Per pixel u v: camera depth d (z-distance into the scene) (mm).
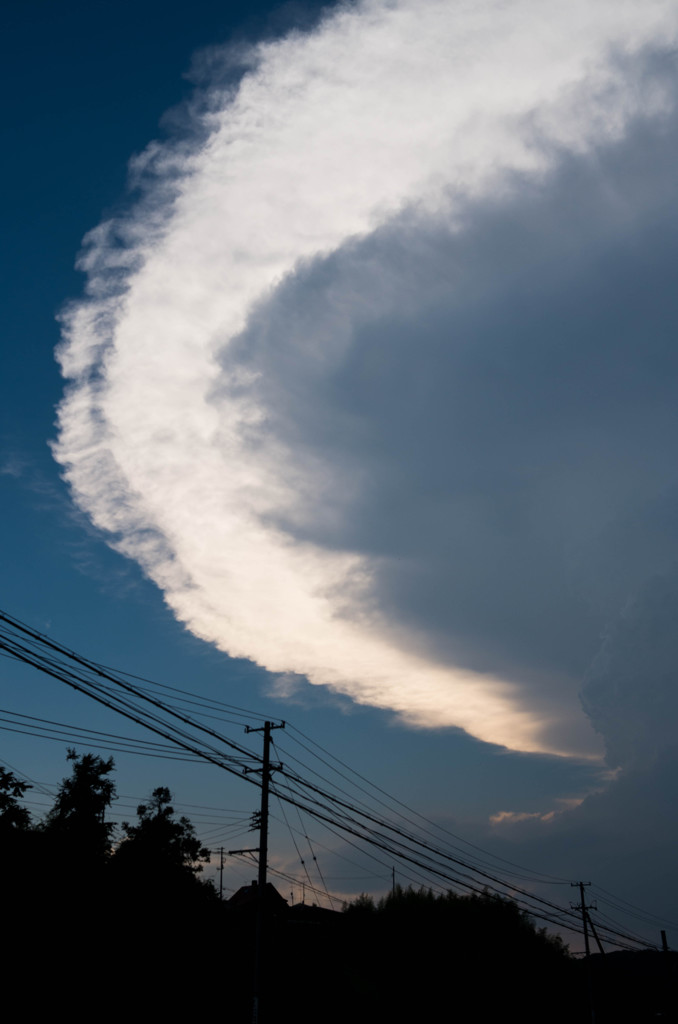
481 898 69250
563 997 70250
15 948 29547
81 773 42469
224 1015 40781
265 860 33750
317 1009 51062
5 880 30344
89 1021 31516
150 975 35719
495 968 65062
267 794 34438
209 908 43438
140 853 41719
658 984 88875
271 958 47594
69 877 32750
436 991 61625
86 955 32312
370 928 64500
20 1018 28734
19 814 30172
